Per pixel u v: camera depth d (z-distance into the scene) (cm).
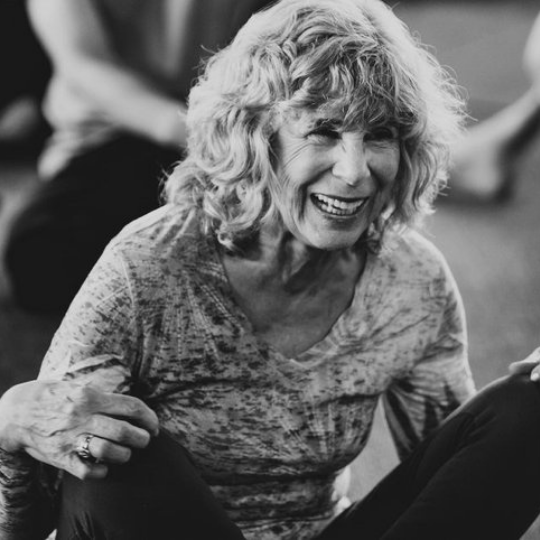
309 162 247
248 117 250
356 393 278
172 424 271
